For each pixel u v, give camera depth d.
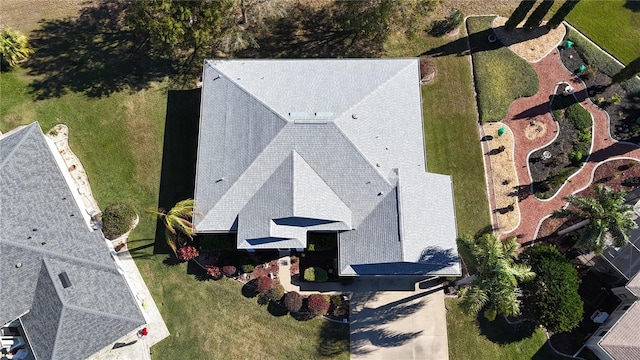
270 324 43.41
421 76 51.47
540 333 44.16
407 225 40.38
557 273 40.88
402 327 43.59
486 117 50.41
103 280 39.75
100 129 48.41
